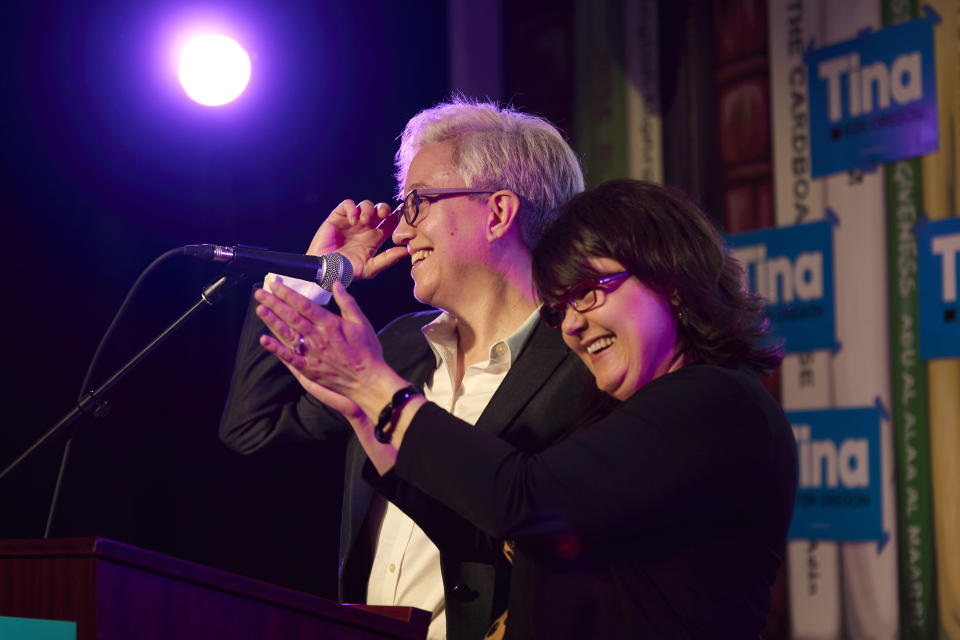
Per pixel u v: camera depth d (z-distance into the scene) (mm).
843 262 2914
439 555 1615
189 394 3518
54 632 1000
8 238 3199
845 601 2803
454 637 1473
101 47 3324
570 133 3523
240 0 3430
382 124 3713
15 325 3184
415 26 3787
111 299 3369
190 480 3482
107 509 3299
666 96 3342
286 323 1234
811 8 3045
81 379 3293
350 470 1789
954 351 2668
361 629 1181
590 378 1439
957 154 2705
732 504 1156
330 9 3666
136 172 3420
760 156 3119
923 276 2748
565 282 1246
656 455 1136
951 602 2605
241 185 3557
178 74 3340
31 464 3180
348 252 1863
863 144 2898
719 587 1165
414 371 1786
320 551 3559
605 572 1196
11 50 3234
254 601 1084
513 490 1139
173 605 1010
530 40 3652
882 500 2762
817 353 2941
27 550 1015
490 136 1693
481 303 1687
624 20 3455
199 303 1544
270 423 1867
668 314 1252
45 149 3273
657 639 1153
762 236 3086
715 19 3264
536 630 1228
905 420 2748
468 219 1651
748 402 1176
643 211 1247
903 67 2828
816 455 2912
